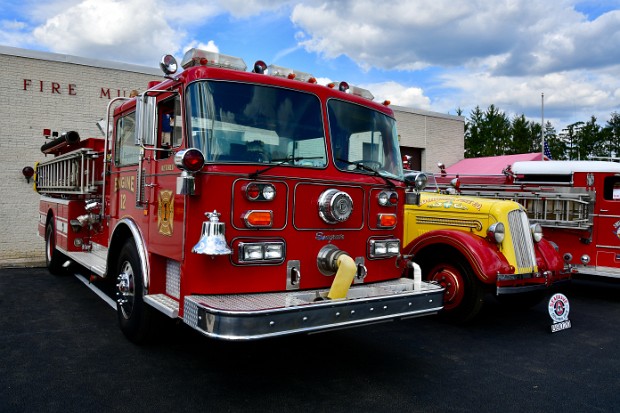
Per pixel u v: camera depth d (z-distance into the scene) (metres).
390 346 5.01
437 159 16.20
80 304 6.20
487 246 5.72
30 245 9.99
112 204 5.52
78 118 10.32
